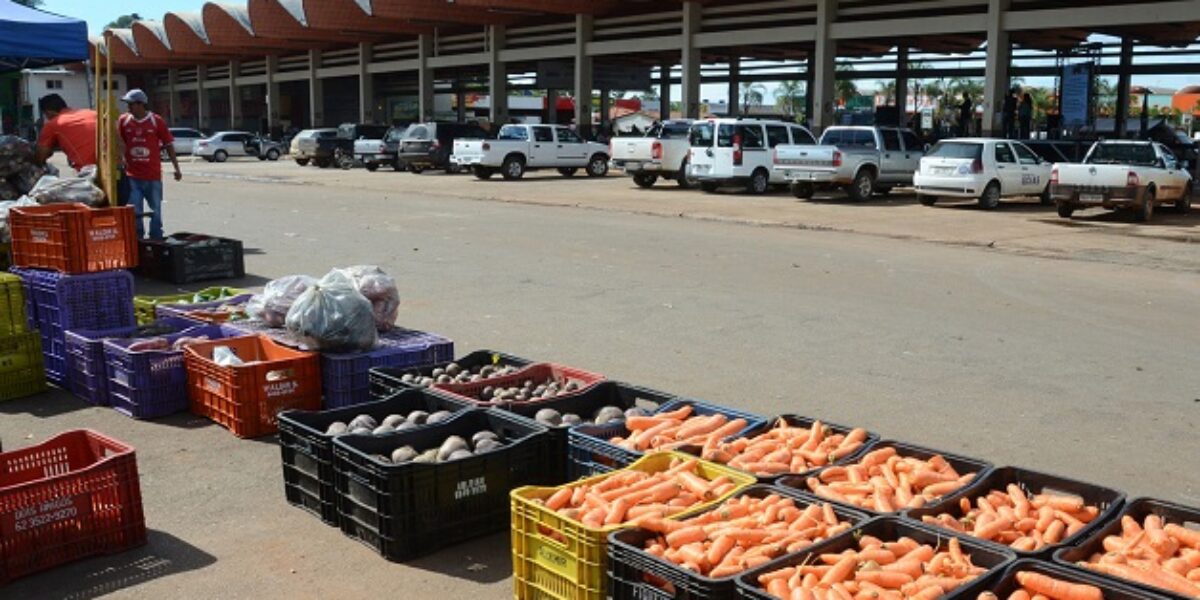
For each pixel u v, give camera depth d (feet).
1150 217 62.44
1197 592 10.69
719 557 11.53
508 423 16.46
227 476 17.65
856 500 13.50
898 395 22.56
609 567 11.71
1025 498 13.42
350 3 135.85
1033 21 79.00
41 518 13.91
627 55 139.64
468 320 30.07
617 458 15.10
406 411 17.95
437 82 196.95
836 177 73.20
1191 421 20.72
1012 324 30.42
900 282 38.22
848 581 11.05
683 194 82.28
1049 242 51.03
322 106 174.50
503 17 127.34
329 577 13.93
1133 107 211.41
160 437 19.66
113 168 27.66
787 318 31.01
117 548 14.64
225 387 19.77
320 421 16.83
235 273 37.58
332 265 40.57
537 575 12.73
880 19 92.63
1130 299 35.04
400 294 34.22
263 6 149.28
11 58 35.35
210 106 218.79
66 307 22.97
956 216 64.49
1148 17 72.43
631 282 37.42
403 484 14.25
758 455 15.08
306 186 91.35
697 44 104.99
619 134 138.72
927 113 189.16
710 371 24.50
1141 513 12.81
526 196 79.51
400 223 57.16
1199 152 82.94
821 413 21.15
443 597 13.39
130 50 206.80
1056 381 23.84
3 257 29.04
